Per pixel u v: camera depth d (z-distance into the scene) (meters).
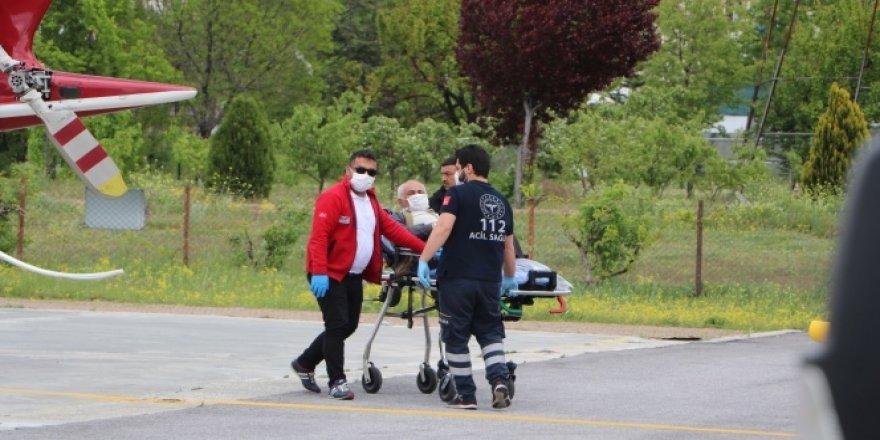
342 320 32.09
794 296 65.38
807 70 165.50
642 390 34.31
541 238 81.50
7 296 61.84
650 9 120.94
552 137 125.31
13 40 52.41
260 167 117.44
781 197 95.31
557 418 29.59
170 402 31.34
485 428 28.09
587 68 121.31
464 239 30.41
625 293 65.81
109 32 143.75
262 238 77.44
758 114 171.62
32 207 82.88
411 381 35.81
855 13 163.25
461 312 30.53
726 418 29.72
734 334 50.69
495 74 121.94
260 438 26.62
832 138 106.00
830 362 9.38
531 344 45.75
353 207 32.00
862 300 9.28
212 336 47.06
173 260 75.25
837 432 9.34
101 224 79.94
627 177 108.94
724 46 185.38
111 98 55.84
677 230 83.00
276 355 41.66
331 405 31.30
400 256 32.78
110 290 62.47
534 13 119.25
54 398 31.95
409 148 123.62
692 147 108.12
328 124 125.31
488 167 31.03
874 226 9.30
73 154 50.66
